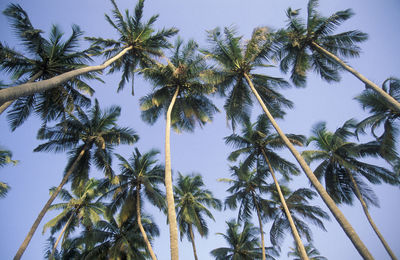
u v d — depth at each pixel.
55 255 23.55
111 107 18.48
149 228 22.45
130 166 20.09
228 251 25.05
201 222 23.94
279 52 15.87
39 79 12.72
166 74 15.76
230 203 23.00
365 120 14.59
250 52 15.03
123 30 15.66
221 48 15.34
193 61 15.77
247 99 16.06
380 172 17.56
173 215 9.68
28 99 13.03
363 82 12.23
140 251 21.05
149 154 20.67
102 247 19.55
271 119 12.85
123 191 20.48
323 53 15.24
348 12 13.96
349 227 8.42
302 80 16.56
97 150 17.55
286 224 21.92
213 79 15.16
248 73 15.80
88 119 17.45
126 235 20.09
